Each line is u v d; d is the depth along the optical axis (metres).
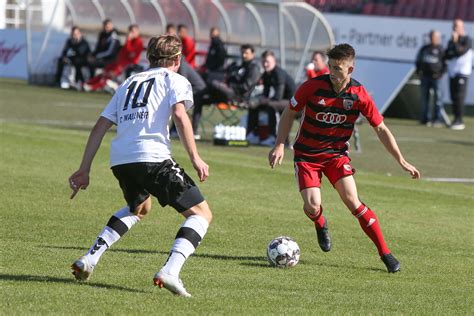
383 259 20.47
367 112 20.31
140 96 16.59
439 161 45.53
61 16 82.25
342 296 17.20
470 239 25.83
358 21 78.06
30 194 29.09
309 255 22.17
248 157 42.78
